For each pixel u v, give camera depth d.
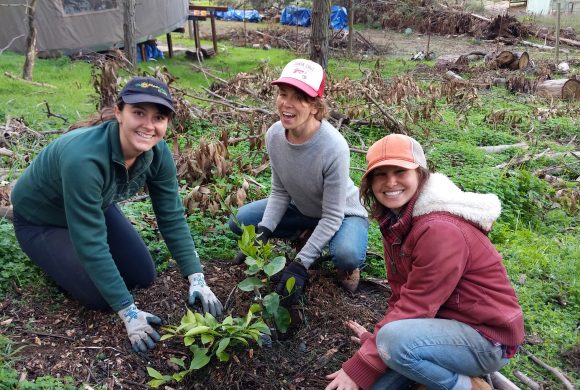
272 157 3.48
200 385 2.84
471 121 8.98
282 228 3.86
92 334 3.07
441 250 2.35
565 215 5.59
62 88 10.75
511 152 7.50
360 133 7.62
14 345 2.92
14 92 10.02
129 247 3.32
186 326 2.77
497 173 6.06
